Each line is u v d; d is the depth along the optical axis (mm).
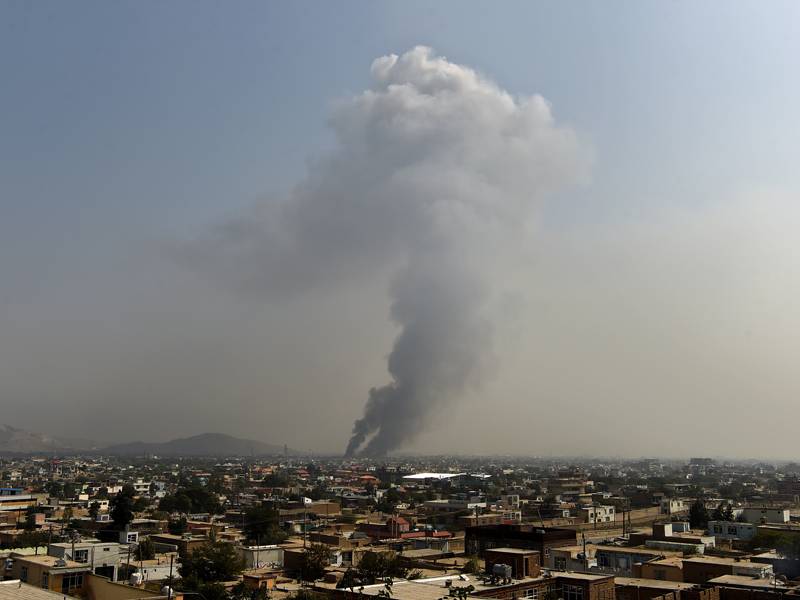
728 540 143875
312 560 114438
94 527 175125
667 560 100875
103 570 108000
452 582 72812
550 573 81875
